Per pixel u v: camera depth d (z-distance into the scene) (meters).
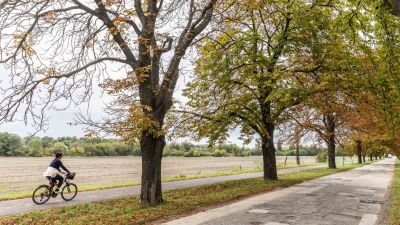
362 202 14.35
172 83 14.09
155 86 13.95
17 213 12.43
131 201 14.54
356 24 13.14
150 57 14.01
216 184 21.98
